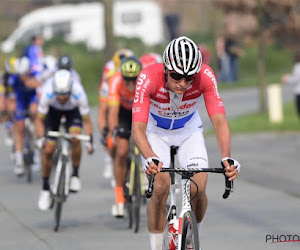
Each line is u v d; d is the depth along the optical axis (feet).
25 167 92.53
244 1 146.10
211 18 293.64
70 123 72.13
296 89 123.95
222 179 88.74
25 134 92.79
